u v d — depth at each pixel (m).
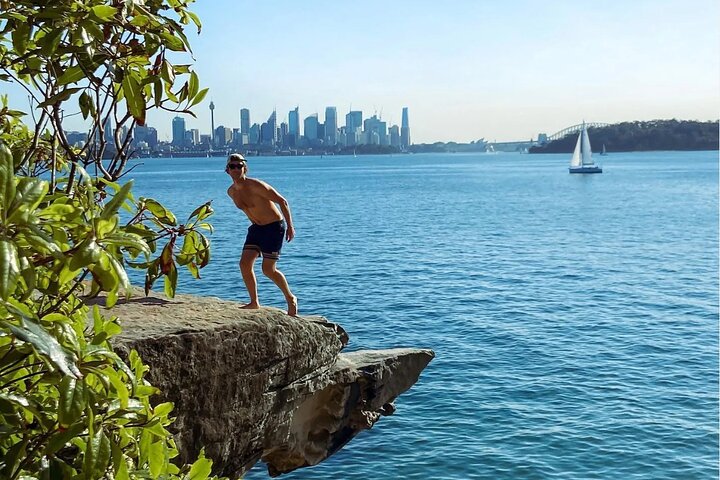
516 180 154.88
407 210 78.44
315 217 69.31
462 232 57.19
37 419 2.88
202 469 3.67
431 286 33.50
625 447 15.81
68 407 2.38
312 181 152.00
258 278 33.88
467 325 26.17
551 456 15.42
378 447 15.84
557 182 144.50
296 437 10.84
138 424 3.12
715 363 21.64
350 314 27.73
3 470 2.60
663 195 104.00
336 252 44.62
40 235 2.28
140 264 4.08
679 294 32.47
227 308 9.30
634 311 28.92
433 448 15.77
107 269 2.52
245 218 63.72
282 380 9.40
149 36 3.28
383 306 29.06
